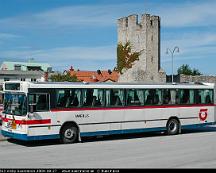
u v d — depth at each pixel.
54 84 19.61
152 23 79.19
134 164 13.77
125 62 80.56
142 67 78.56
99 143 20.12
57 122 19.56
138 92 22.53
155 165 13.55
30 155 16.09
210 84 25.91
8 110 19.73
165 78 79.81
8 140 21.23
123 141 21.00
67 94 19.98
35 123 18.83
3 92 20.20
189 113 24.75
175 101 24.14
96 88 20.97
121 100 21.84
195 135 23.83
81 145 19.31
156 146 18.77
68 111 19.94
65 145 19.33
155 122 23.17
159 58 80.25
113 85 21.61
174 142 20.34
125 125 21.89
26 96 18.77
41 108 19.14
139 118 22.45
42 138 19.05
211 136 23.23
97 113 20.88
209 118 25.75
